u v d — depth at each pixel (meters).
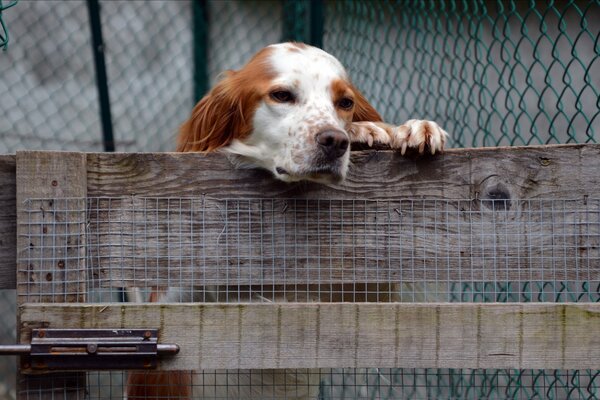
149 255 3.16
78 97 9.41
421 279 3.21
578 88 8.10
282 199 3.21
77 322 2.94
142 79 9.56
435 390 4.79
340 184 3.24
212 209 3.19
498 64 8.10
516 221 3.21
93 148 9.11
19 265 3.04
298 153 3.32
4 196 3.14
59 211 3.08
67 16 9.39
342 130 3.37
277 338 2.97
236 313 2.97
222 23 9.69
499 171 3.22
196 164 3.19
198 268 3.17
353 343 2.98
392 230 3.22
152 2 9.63
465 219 3.22
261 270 3.20
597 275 3.20
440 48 7.05
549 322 2.98
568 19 7.84
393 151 3.23
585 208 3.20
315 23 7.67
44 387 2.99
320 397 4.07
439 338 2.98
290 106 3.76
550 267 3.20
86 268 3.11
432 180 3.23
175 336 2.96
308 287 3.28
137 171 3.16
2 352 2.87
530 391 4.65
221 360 2.96
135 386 3.79
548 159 3.21
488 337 2.98
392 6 7.02
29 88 9.20
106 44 9.38
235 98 4.02
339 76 3.95
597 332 2.97
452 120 6.31
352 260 3.22
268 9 9.88
